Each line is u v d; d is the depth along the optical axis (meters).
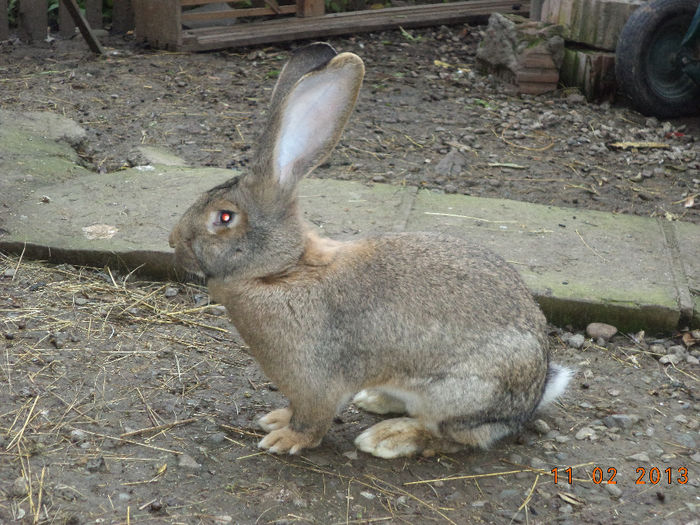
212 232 2.29
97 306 2.66
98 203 2.93
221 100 3.88
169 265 2.75
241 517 2.25
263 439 2.38
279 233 2.30
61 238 2.79
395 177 3.19
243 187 2.29
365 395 2.49
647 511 2.31
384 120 3.73
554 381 2.45
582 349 2.66
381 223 2.91
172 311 2.68
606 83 4.20
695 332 2.69
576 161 3.42
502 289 2.36
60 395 2.43
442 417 2.35
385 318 2.31
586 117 3.98
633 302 2.69
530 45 4.17
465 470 2.38
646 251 2.88
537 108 4.05
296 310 2.30
